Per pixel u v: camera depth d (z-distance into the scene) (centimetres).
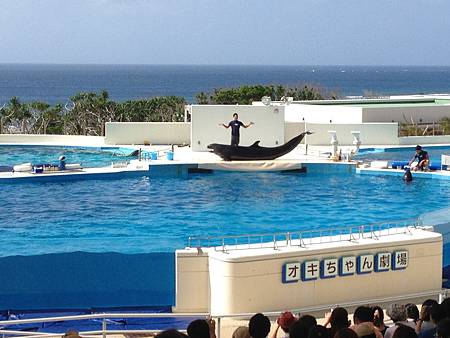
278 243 1556
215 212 2192
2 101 12088
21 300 1502
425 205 2294
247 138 3212
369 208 2252
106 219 2098
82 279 1507
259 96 5322
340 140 3472
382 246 1555
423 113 3803
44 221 2069
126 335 1302
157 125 3450
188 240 1569
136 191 2522
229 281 1441
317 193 2495
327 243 1542
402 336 673
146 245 1549
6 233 1919
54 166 2736
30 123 4097
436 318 826
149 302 1517
